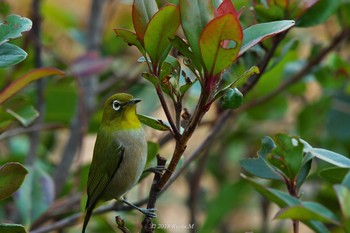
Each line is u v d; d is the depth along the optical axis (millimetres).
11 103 8367
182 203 13578
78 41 13586
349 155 13109
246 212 14352
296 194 7051
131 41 6324
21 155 12055
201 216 13578
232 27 5496
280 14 8562
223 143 13992
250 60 8977
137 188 10594
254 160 7418
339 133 12945
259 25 5930
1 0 11484
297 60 12773
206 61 5637
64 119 12961
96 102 13078
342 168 6992
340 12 11383
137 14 6160
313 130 12969
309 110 12859
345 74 12141
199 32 5688
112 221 10781
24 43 11570
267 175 7355
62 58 11547
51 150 14266
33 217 9781
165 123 6723
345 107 13016
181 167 8977
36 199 9898
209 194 14352
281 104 13438
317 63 11781
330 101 12844
